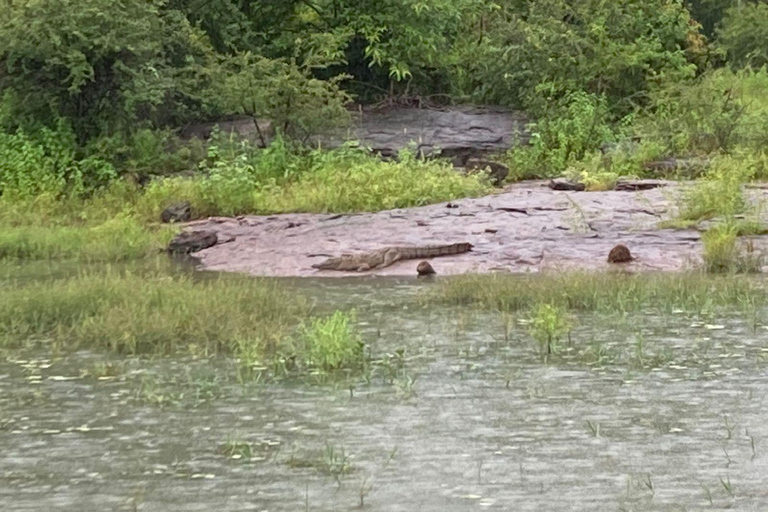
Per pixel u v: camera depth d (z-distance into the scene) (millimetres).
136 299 13602
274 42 33281
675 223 19453
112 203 24953
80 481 7535
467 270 17188
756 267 16641
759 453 7906
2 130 27406
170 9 31953
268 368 10758
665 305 13578
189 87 29531
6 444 8367
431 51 33938
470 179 24266
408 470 7648
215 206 23609
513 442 8242
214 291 14148
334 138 29531
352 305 14352
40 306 13570
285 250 19141
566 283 14531
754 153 27188
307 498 7141
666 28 35781
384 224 20578
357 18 33312
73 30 26500
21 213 23984
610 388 9797
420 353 11320
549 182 25250
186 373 10586
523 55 33469
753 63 45875
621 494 7121
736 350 11219
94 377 10477
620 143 27875
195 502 7094
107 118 27688
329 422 8828
